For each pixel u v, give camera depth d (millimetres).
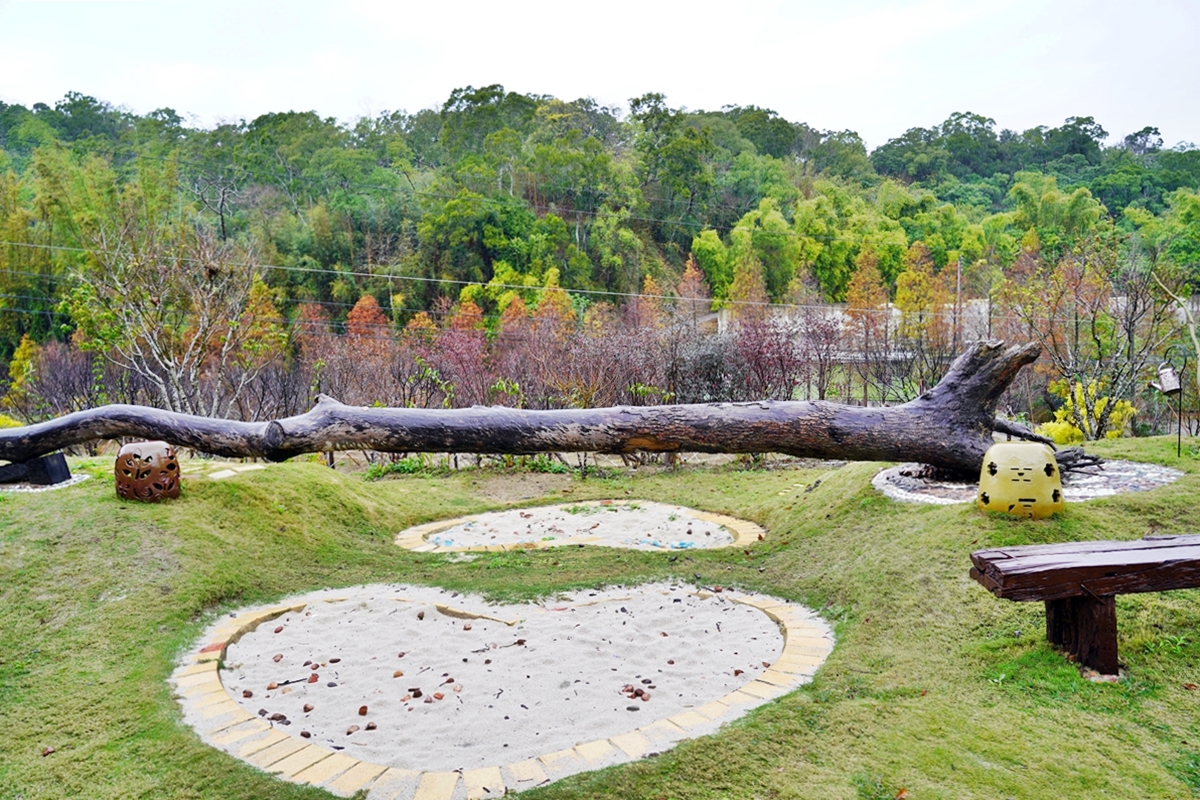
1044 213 41062
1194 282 16734
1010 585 3379
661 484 10266
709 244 43812
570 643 4555
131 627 4707
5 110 46031
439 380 14273
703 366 14000
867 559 5359
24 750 3408
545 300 30625
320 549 6680
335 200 41719
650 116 52719
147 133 46125
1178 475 5734
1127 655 3666
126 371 15117
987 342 5754
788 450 5074
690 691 3859
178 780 3088
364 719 3646
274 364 17125
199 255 13586
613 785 2936
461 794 2902
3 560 5328
